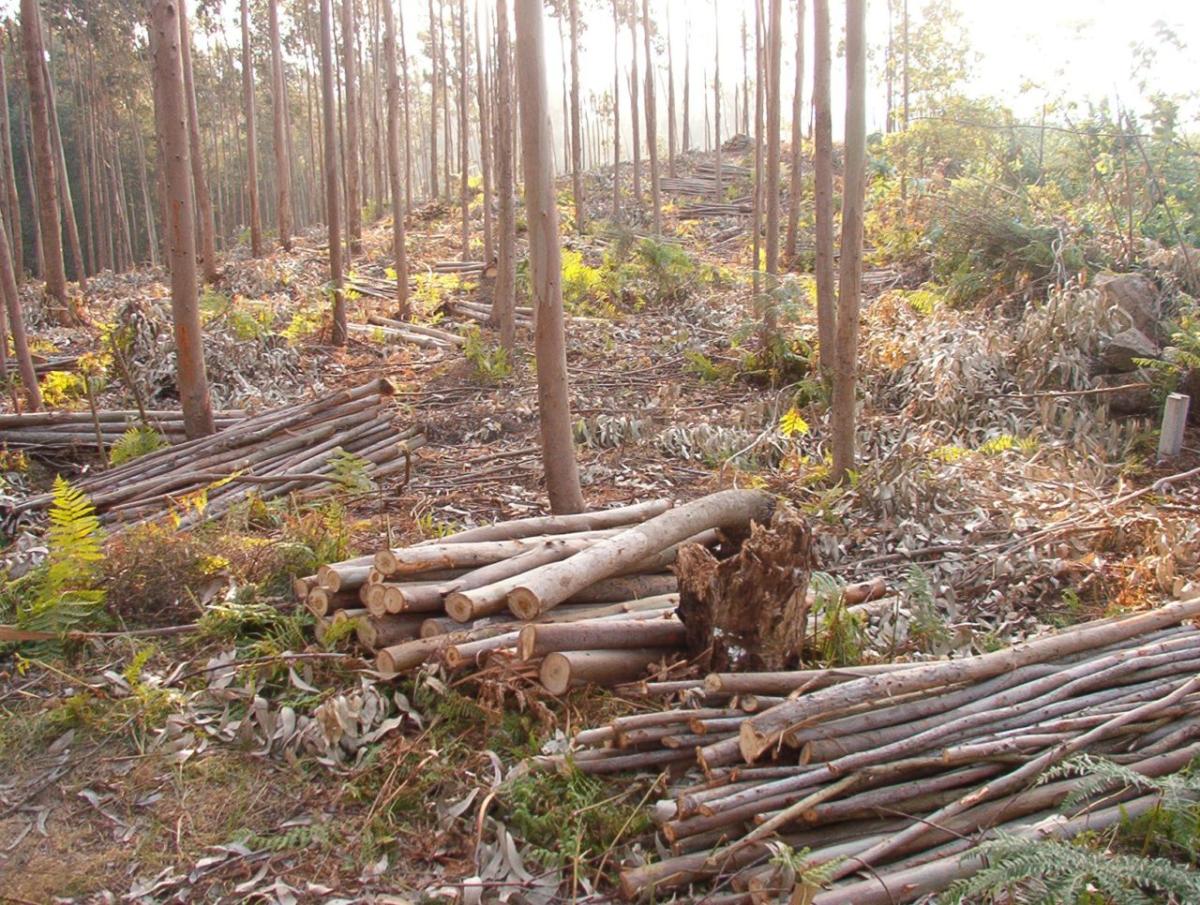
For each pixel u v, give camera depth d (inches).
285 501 241.9
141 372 358.9
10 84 1248.2
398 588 154.2
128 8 1046.4
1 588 184.1
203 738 143.2
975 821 110.1
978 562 204.7
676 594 170.4
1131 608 178.5
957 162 693.9
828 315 332.5
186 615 180.5
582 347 452.4
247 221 1756.9
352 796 129.4
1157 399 317.1
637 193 958.4
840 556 215.9
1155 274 390.3
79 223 1438.2
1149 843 107.7
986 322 386.6
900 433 297.7
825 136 315.3
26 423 288.8
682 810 110.2
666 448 307.3
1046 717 122.3
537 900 110.7
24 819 127.1
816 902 98.3
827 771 111.0
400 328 511.8
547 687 141.9
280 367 411.5
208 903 111.7
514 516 244.8
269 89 1481.3
